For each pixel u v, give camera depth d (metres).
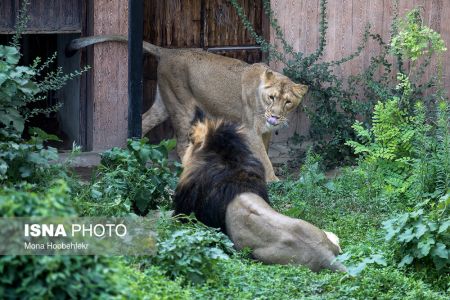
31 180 11.06
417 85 17.47
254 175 11.17
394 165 14.01
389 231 10.80
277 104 15.07
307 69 16.75
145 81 17.28
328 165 16.42
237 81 15.77
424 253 10.43
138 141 12.99
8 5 15.62
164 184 12.38
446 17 17.47
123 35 15.90
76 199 10.38
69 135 17.53
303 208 12.90
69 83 17.47
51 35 18.70
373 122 15.32
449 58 17.50
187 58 16.02
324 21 16.91
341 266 10.36
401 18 16.83
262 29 17.47
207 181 11.05
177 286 8.77
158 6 17.06
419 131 13.83
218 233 10.36
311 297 9.42
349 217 12.91
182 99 16.16
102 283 6.77
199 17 17.28
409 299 9.68
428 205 12.95
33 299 6.51
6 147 10.90
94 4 15.74
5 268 6.57
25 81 11.09
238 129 11.41
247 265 10.29
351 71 17.39
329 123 16.48
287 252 10.44
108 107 16.02
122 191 12.02
